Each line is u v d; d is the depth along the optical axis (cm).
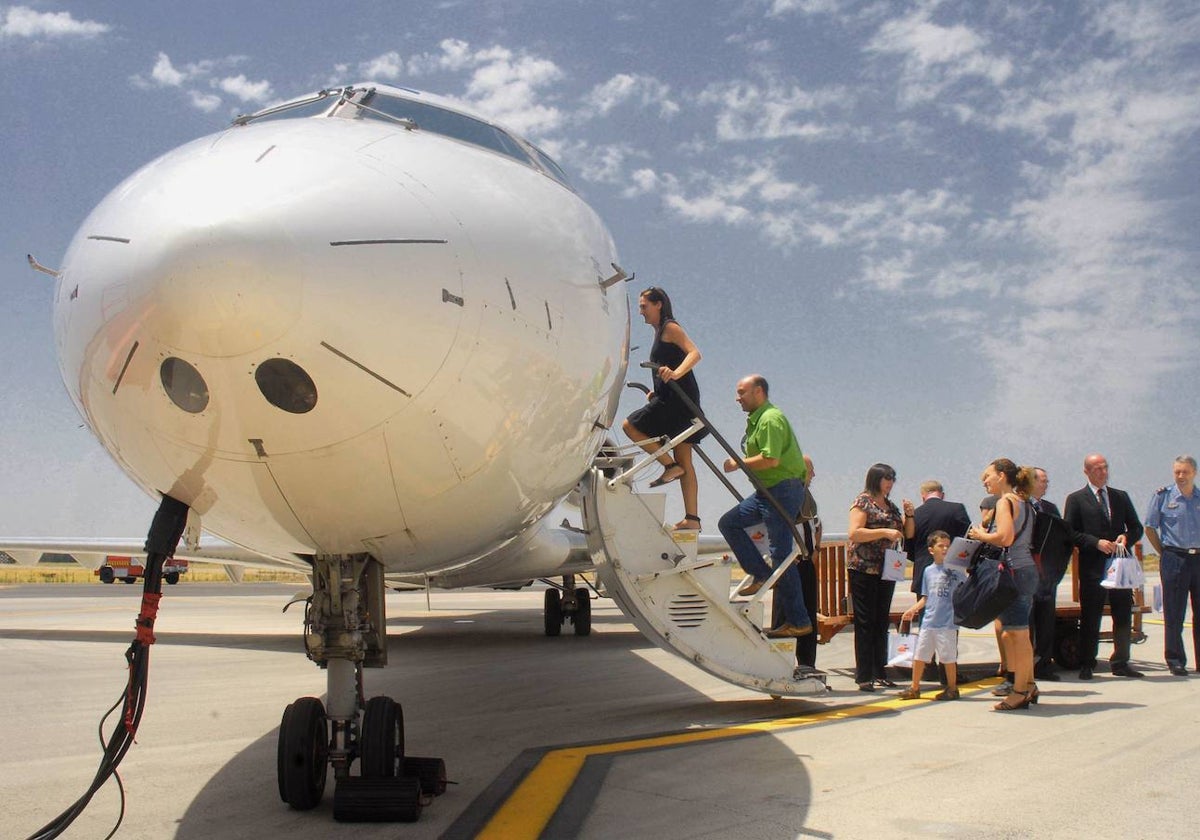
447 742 637
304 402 392
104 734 669
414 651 1241
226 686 890
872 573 875
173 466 430
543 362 460
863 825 420
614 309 571
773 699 816
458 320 413
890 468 873
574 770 536
